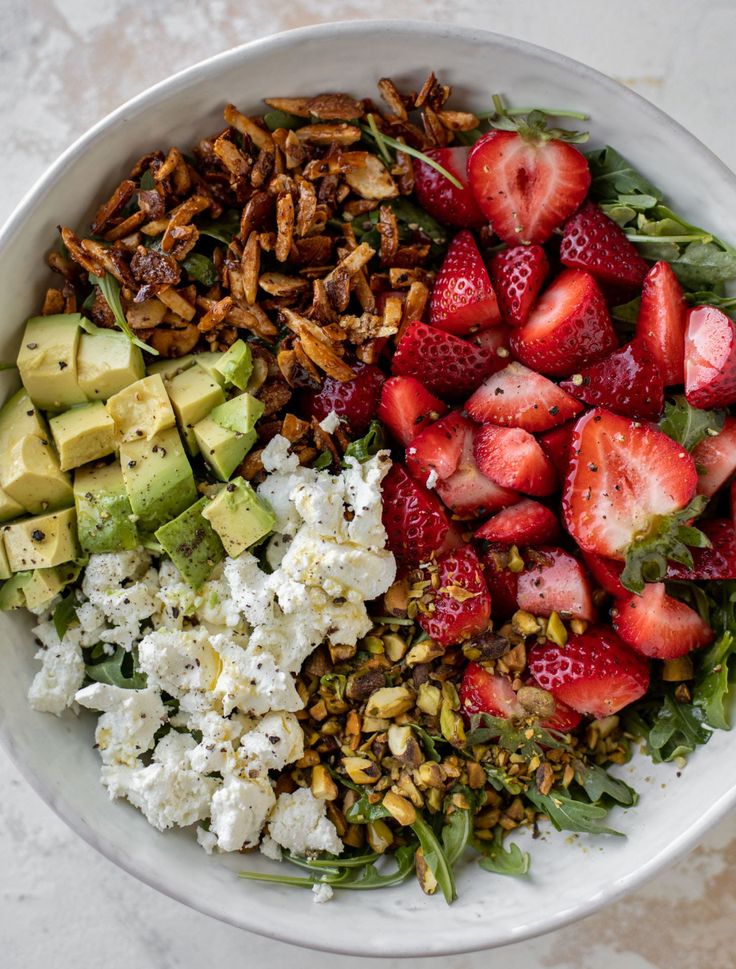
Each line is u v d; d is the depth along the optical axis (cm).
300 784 32
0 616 30
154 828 30
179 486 29
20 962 35
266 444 31
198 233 30
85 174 29
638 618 31
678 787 31
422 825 31
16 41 37
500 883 31
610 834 31
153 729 30
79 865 36
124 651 31
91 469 30
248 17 36
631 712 33
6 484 29
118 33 36
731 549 31
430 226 32
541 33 36
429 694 31
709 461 31
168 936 35
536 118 30
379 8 36
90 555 30
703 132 36
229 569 30
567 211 31
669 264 31
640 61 36
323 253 31
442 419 32
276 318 31
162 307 30
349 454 31
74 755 31
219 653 30
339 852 31
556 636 31
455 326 31
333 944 29
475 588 31
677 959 36
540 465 31
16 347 30
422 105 30
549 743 31
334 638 31
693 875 36
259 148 30
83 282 31
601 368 31
